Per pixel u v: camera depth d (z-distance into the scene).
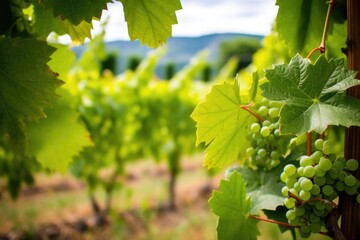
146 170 5.27
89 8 0.40
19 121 0.43
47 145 0.62
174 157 3.61
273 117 0.44
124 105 2.88
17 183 1.95
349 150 0.36
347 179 0.35
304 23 0.47
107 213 3.17
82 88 2.45
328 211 0.37
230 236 0.41
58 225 3.10
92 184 3.00
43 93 0.43
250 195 0.43
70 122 0.62
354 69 0.36
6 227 2.92
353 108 0.32
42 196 3.97
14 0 0.47
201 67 3.65
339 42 0.49
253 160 0.47
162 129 3.40
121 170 3.19
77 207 3.60
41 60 0.42
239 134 0.45
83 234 2.98
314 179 0.37
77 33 0.45
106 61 10.24
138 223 3.23
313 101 0.34
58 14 0.40
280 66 0.36
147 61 3.25
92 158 2.73
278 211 0.41
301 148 0.42
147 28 0.43
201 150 3.72
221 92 0.41
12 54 0.41
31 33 0.48
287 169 0.39
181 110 3.42
